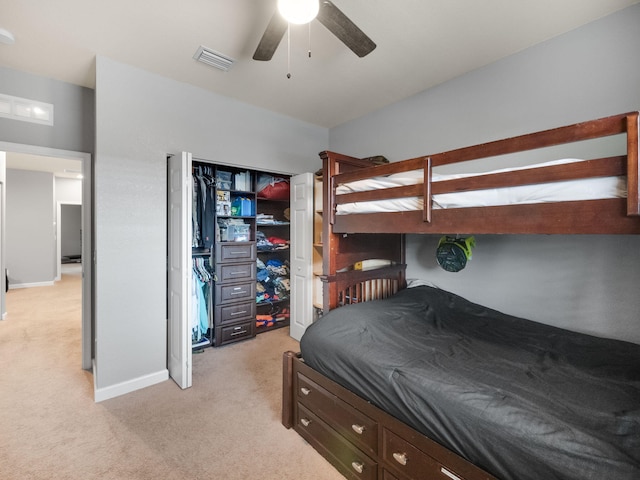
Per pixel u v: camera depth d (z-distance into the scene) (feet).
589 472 2.63
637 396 3.62
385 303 7.13
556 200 3.69
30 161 17.75
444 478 3.60
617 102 5.90
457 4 5.65
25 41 6.64
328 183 6.73
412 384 4.03
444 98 8.61
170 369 8.44
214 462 5.30
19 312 14.26
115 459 5.33
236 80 8.48
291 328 11.52
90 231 8.76
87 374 8.41
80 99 8.52
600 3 5.65
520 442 3.01
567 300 6.59
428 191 4.79
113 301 7.46
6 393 7.41
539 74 6.87
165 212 8.30
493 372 4.23
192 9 5.75
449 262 7.64
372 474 4.52
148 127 7.99
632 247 5.84
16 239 19.98
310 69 7.91
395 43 6.82
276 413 6.75
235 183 11.20
